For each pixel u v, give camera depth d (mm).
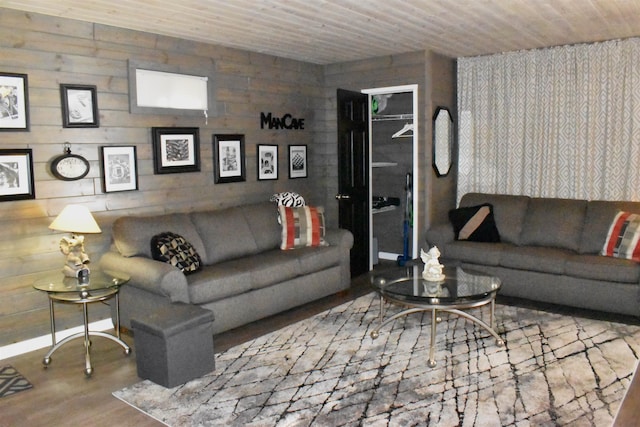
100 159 4180
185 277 3740
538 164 5551
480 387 3039
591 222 4832
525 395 2930
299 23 4176
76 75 3996
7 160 3639
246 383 3164
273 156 5707
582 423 2627
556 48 5301
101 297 3434
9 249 3703
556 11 3934
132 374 3354
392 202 6660
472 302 3469
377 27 4363
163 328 3057
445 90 5871
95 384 3219
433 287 3734
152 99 4496
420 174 5664
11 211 3695
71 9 3660
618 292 4250
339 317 4383
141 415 2818
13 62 3648
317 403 2889
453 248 5168
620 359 3404
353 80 6070
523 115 5594
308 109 6133
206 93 4949
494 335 3699
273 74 5648
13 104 3652
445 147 5930
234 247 4645
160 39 4543
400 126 6590
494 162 5867
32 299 3842
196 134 4875
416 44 5133
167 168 4648
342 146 5586
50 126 3867
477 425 2619
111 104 4234
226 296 4035
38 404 2975
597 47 5082
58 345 3523
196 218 4586
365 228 6004
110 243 4285
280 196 5477
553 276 4578
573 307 4609
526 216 5285
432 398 2914
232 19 4020
